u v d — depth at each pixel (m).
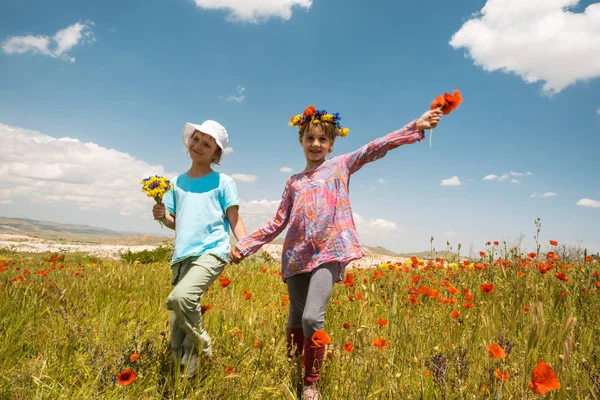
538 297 3.71
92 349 2.54
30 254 18.33
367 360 2.11
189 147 2.98
